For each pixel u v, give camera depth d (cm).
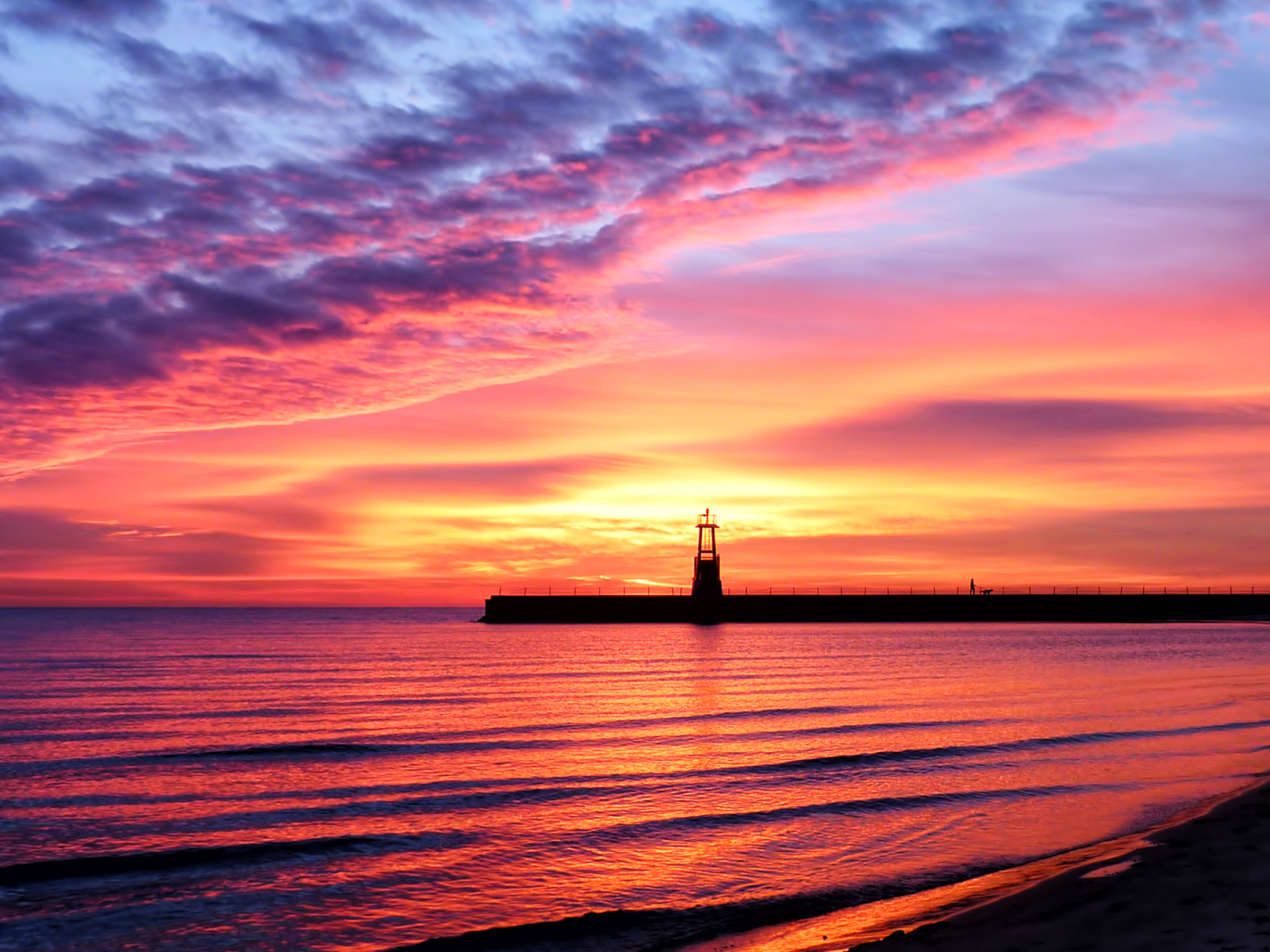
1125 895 1180
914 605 13888
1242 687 4481
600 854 1683
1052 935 1055
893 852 1662
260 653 7738
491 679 5241
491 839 1783
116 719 3569
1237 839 1441
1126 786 2159
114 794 2203
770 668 5906
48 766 2561
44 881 1545
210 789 2261
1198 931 1010
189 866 1625
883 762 2491
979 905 1208
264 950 1266
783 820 1897
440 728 3259
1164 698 4019
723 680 5081
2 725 3388
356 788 2252
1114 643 8631
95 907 1427
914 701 3969
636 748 2792
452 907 1425
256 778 2383
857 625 13188
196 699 4262
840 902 1392
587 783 2277
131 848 1739
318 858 1667
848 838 1764
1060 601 13800
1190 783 2189
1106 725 3173
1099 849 1585
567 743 2906
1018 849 1658
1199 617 13838
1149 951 959
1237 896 1138
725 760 2575
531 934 1291
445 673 5691
